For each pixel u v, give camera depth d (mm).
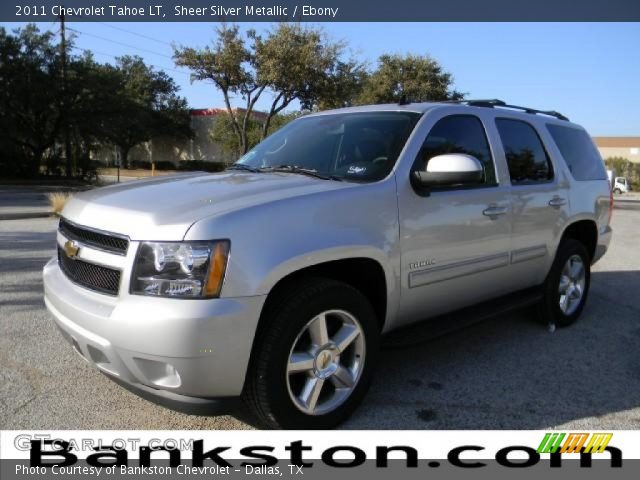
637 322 5219
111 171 46531
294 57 26531
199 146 58344
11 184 28125
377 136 3615
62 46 30797
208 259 2506
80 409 3246
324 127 4043
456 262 3652
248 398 2785
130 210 2740
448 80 36188
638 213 19625
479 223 3781
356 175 3348
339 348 3002
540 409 3381
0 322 4656
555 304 4828
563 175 4723
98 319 2576
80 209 3021
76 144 33500
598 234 5234
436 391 3586
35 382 3559
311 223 2834
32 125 32375
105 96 32562
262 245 2633
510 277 4211
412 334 3486
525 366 4043
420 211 3379
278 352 2711
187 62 26938
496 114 4242
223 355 2527
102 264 2703
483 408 3371
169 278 2498
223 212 2631
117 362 2582
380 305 3320
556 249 4684
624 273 7609
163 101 56438
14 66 29719
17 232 9680
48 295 3066
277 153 3998
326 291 2869
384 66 35781
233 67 26828
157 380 2570
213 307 2482
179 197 2879
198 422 3150
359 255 3016
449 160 3268
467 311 3971
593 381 3811
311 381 2924
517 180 4215
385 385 3658
